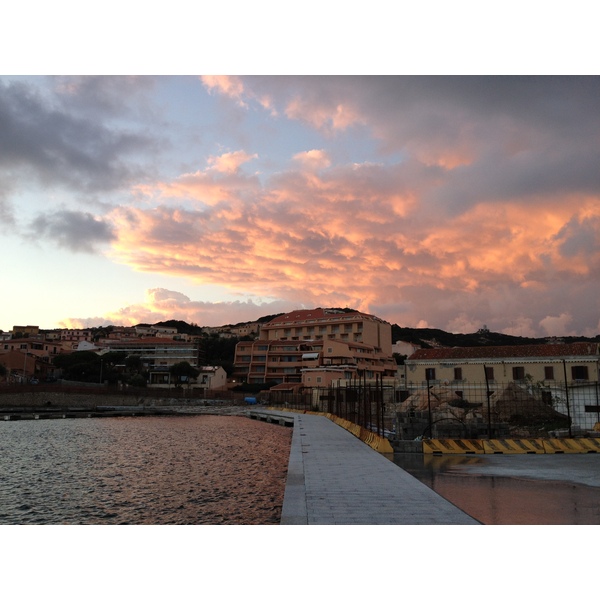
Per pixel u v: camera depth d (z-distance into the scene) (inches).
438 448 880.3
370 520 375.6
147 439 1846.7
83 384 3941.9
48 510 754.8
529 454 866.1
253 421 2864.2
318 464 679.1
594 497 490.9
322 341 4525.1
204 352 5693.9
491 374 2143.2
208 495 859.4
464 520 377.1
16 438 1817.2
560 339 3887.8
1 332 6333.7
